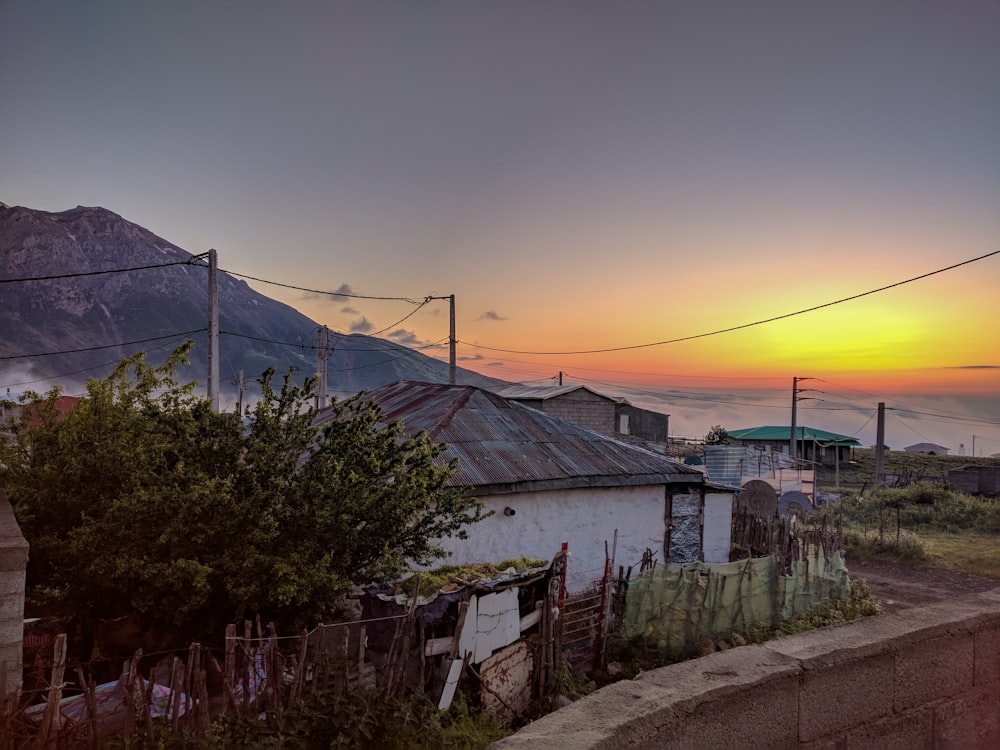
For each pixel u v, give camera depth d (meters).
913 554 20.91
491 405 15.98
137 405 9.30
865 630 3.19
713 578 12.16
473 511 12.02
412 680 8.18
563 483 13.18
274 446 8.24
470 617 8.45
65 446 8.91
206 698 6.02
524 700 9.27
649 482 14.38
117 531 7.72
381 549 8.62
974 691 3.35
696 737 2.44
